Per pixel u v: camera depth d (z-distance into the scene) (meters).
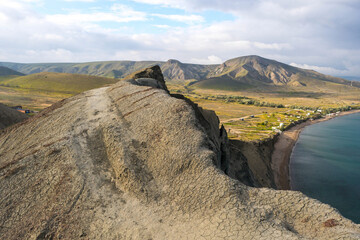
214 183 15.89
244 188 15.76
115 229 14.70
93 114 28.06
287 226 13.18
